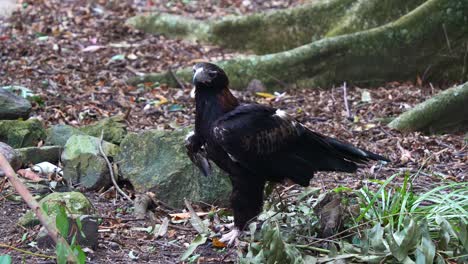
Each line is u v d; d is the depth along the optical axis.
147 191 9.90
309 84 15.00
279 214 8.74
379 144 12.27
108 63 15.66
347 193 9.57
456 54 15.06
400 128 12.84
